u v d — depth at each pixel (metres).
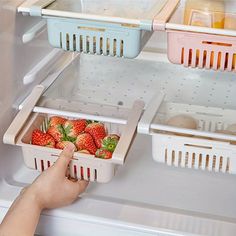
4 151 1.21
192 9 1.05
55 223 1.12
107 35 1.03
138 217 1.09
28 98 1.20
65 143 1.14
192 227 1.07
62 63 1.46
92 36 1.04
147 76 1.51
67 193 1.09
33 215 1.03
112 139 1.15
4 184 1.20
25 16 1.20
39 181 1.06
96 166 1.09
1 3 1.07
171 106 1.25
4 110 1.18
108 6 1.18
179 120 1.18
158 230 1.06
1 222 1.07
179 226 1.07
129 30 1.01
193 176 1.29
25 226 1.01
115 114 1.23
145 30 1.05
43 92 1.25
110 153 1.10
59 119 1.22
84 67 1.55
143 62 1.56
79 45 1.06
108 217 1.09
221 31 0.96
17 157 1.29
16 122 1.13
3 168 1.21
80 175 1.12
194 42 1.00
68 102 1.25
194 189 1.24
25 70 1.25
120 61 1.57
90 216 1.09
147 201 1.19
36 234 1.15
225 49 0.99
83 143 1.15
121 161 1.04
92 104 1.25
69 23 1.03
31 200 1.04
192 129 1.09
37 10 1.04
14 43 1.17
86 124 1.22
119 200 1.17
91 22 1.02
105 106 1.24
